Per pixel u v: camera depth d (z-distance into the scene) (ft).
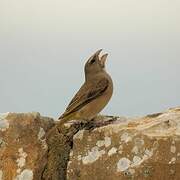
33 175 33.45
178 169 29.94
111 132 32.19
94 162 32.24
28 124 34.53
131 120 36.52
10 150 33.94
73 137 33.78
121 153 31.45
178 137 30.48
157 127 32.27
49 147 34.58
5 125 34.32
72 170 32.86
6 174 33.53
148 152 30.66
